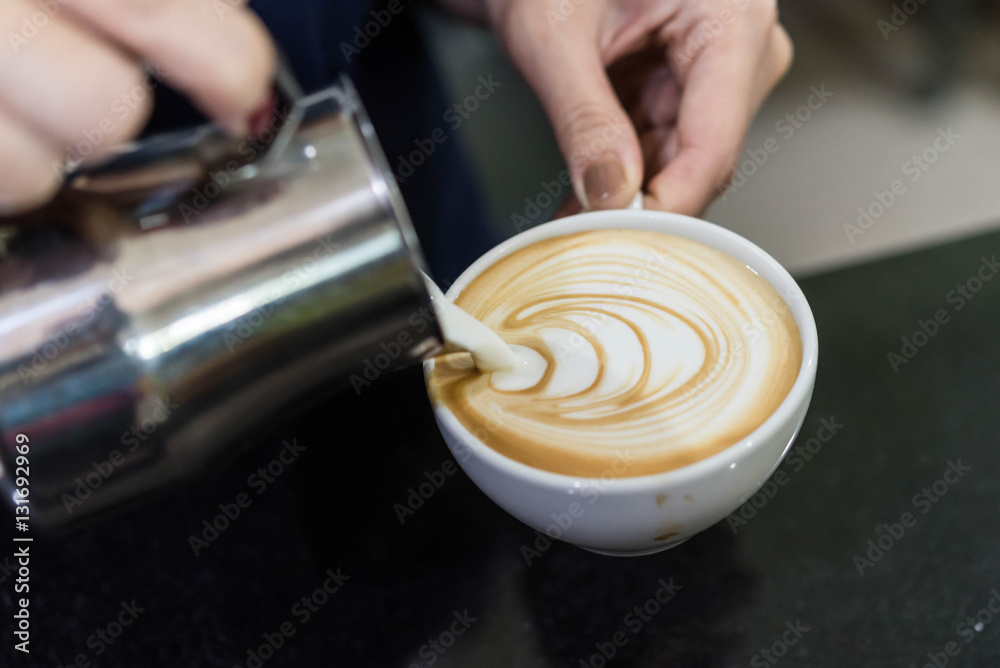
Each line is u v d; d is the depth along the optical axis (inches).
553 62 29.4
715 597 21.7
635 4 30.9
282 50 34.5
